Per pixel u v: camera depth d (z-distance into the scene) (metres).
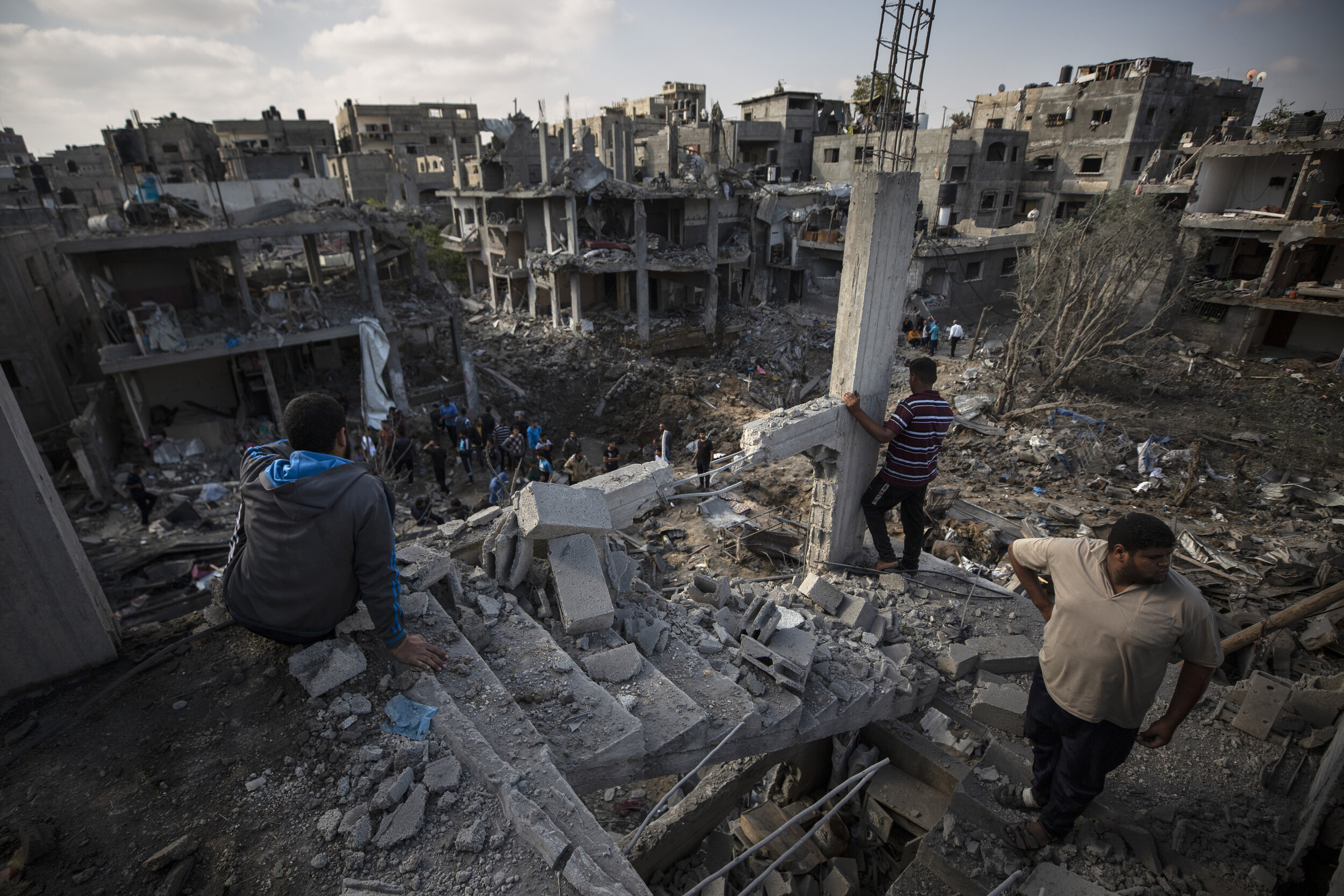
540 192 26.41
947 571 6.21
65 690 2.96
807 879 4.82
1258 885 3.28
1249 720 4.39
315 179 23.94
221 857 2.24
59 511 2.88
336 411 2.92
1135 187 25.77
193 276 20.28
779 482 13.55
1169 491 12.83
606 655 3.61
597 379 25.80
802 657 4.20
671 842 4.65
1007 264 31.81
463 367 23.14
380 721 2.74
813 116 41.59
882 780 4.58
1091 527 10.88
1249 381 19.98
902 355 24.66
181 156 38.00
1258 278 23.48
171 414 19.80
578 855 2.18
